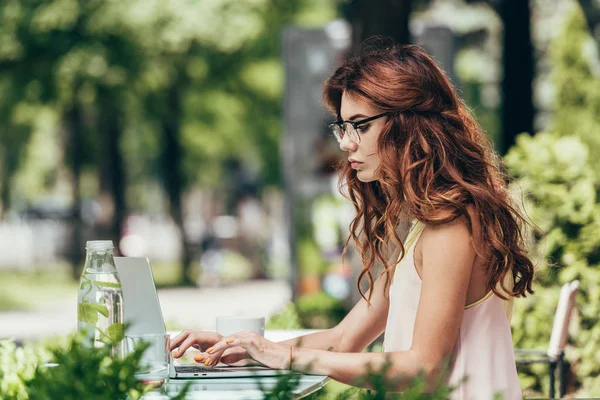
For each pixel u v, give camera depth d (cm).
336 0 2612
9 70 2561
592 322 703
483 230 365
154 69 2655
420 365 355
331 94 397
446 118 384
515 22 1280
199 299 2686
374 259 426
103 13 2491
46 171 5353
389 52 393
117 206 3366
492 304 371
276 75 2859
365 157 388
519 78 1277
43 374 272
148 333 390
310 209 1477
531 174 733
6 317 2239
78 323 349
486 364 365
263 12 2652
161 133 3362
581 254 711
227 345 373
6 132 3694
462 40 2772
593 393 698
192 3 2544
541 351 643
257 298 2706
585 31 2234
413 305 377
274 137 3128
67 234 3944
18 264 4219
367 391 268
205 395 319
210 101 2964
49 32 2500
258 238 4081
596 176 739
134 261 391
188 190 4044
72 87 2614
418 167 374
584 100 2216
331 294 1414
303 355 364
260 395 317
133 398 274
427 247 367
